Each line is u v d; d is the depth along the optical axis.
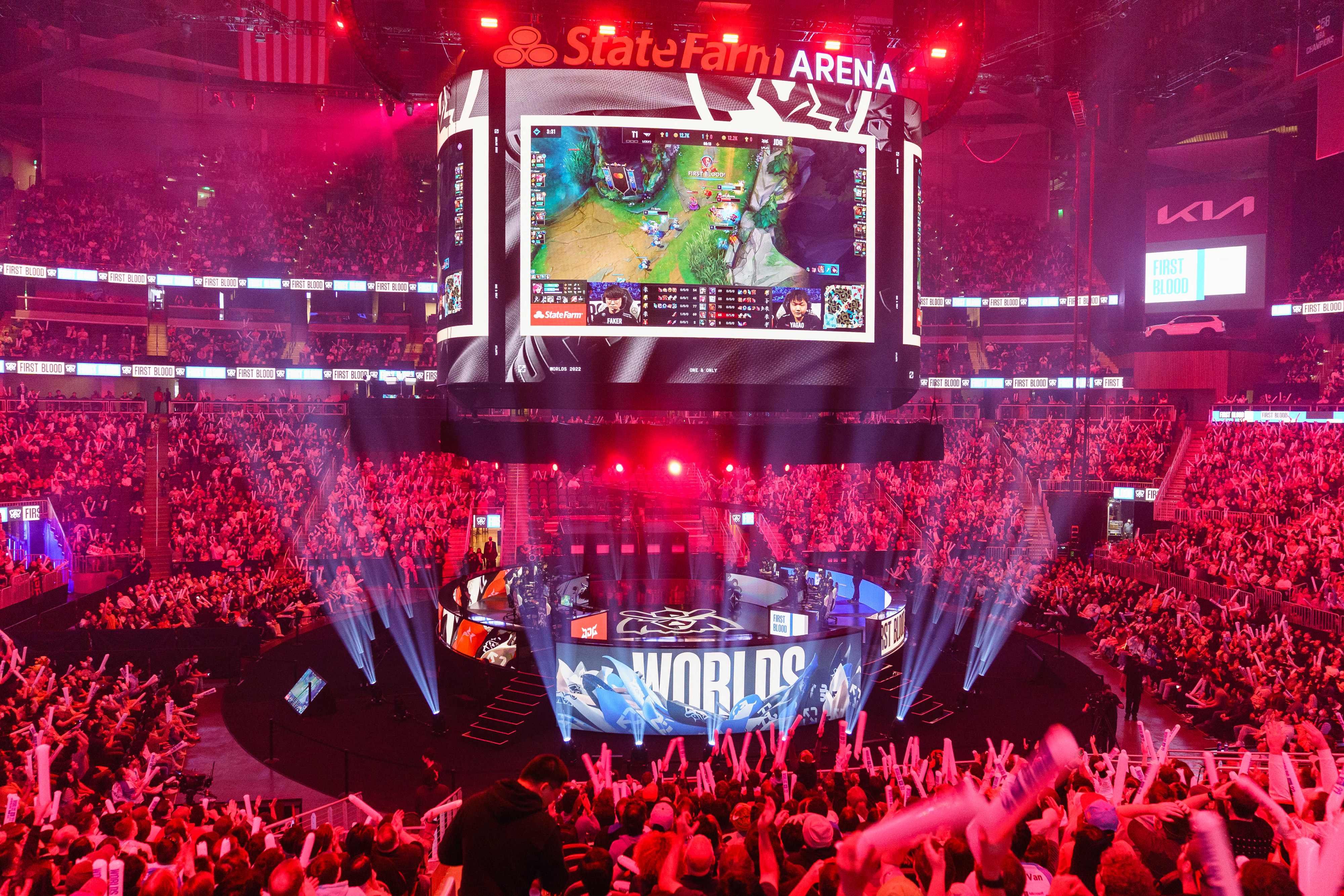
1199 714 24.66
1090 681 28.36
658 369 22.66
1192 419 46.75
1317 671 21.50
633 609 31.53
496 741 24.59
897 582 40.69
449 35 24.33
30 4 45.97
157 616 30.92
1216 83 48.81
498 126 22.31
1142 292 49.03
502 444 23.30
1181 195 47.75
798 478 48.84
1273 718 19.95
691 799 9.05
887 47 24.39
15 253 44.25
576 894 5.23
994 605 37.53
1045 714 26.44
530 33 22.28
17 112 47.16
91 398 43.38
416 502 45.41
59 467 40.06
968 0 23.50
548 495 47.91
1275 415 40.94
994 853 3.19
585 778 22.34
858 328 23.56
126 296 47.94
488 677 26.88
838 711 25.98
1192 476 42.84
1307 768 12.54
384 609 38.06
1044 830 6.23
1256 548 33.31
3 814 8.98
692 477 49.66
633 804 7.18
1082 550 44.41
